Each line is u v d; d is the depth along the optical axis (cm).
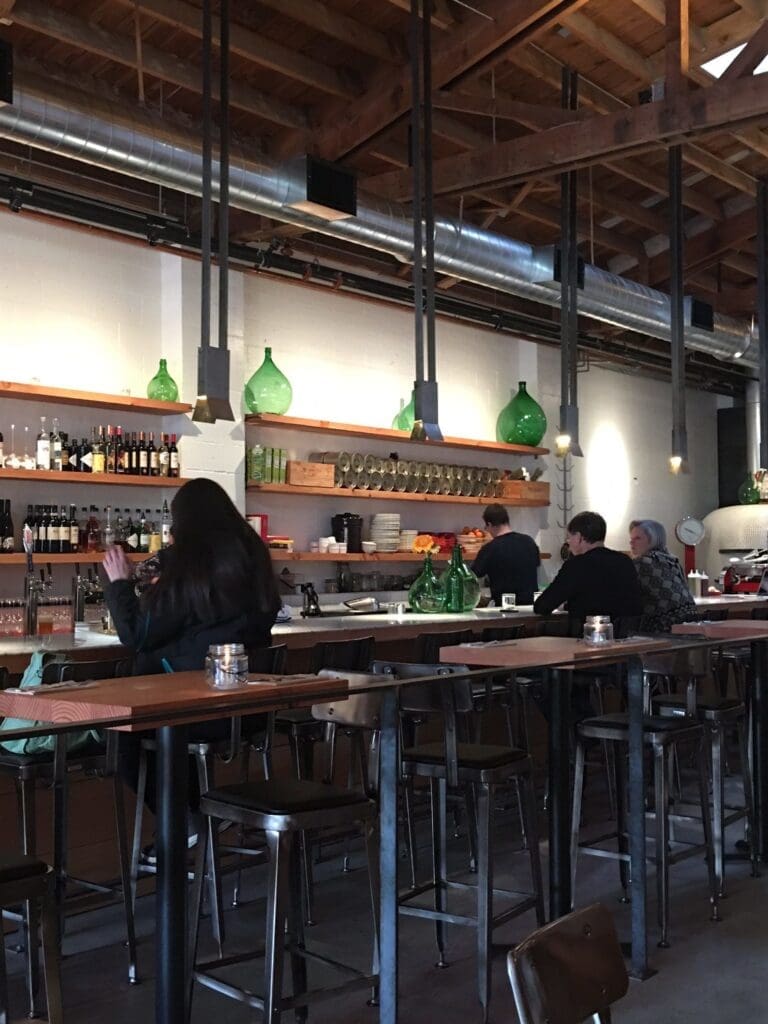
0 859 219
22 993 316
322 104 683
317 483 780
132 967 325
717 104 568
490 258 722
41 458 628
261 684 250
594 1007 140
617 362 1075
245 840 441
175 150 548
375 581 839
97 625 506
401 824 474
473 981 329
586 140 612
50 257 663
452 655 338
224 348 478
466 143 725
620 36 682
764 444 757
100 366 686
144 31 589
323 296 828
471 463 948
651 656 393
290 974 334
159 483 674
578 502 1062
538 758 610
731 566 955
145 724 208
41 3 539
